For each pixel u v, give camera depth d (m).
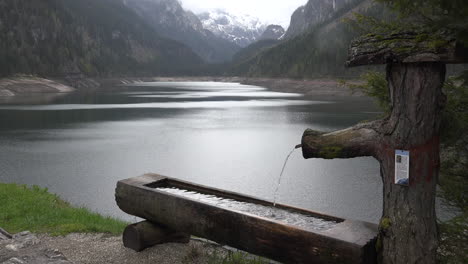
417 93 3.15
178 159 25.91
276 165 23.84
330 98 95.50
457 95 4.00
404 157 3.25
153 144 31.80
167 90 152.88
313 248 3.76
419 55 3.03
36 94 119.19
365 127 3.54
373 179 19.94
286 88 148.75
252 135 36.84
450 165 3.97
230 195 5.69
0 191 9.92
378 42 3.29
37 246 5.84
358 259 3.46
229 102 82.88
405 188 3.29
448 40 2.90
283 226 3.98
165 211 5.21
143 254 5.61
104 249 5.84
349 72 118.56
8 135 36.12
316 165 23.50
